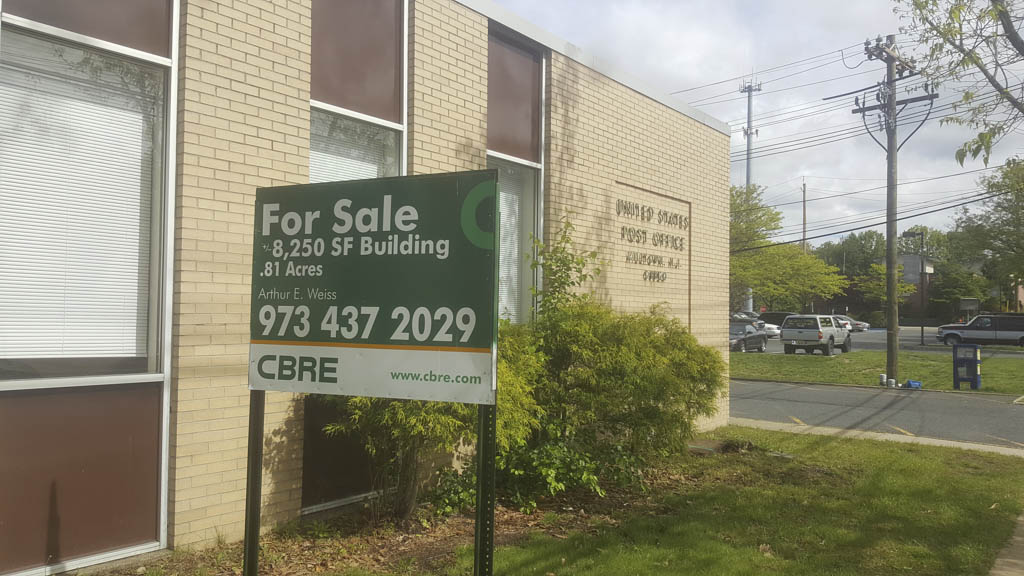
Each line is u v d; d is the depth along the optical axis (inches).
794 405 625.9
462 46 303.1
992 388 761.6
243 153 225.6
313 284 148.3
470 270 133.7
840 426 509.7
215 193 218.1
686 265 466.3
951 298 2647.6
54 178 192.2
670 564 208.8
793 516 264.5
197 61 214.1
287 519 235.6
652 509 274.1
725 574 200.8
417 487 252.8
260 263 154.3
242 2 226.5
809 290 1795.0
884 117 845.2
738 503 280.7
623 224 402.3
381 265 141.9
